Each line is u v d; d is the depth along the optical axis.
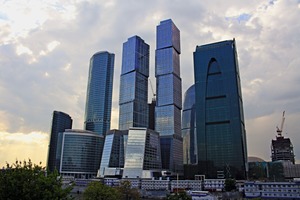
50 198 48.97
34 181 49.94
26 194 47.31
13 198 47.19
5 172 50.44
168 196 181.50
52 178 52.62
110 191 134.00
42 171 53.31
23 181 48.91
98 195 129.00
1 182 48.16
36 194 47.84
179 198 171.25
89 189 130.75
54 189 51.22
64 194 52.53
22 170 50.38
